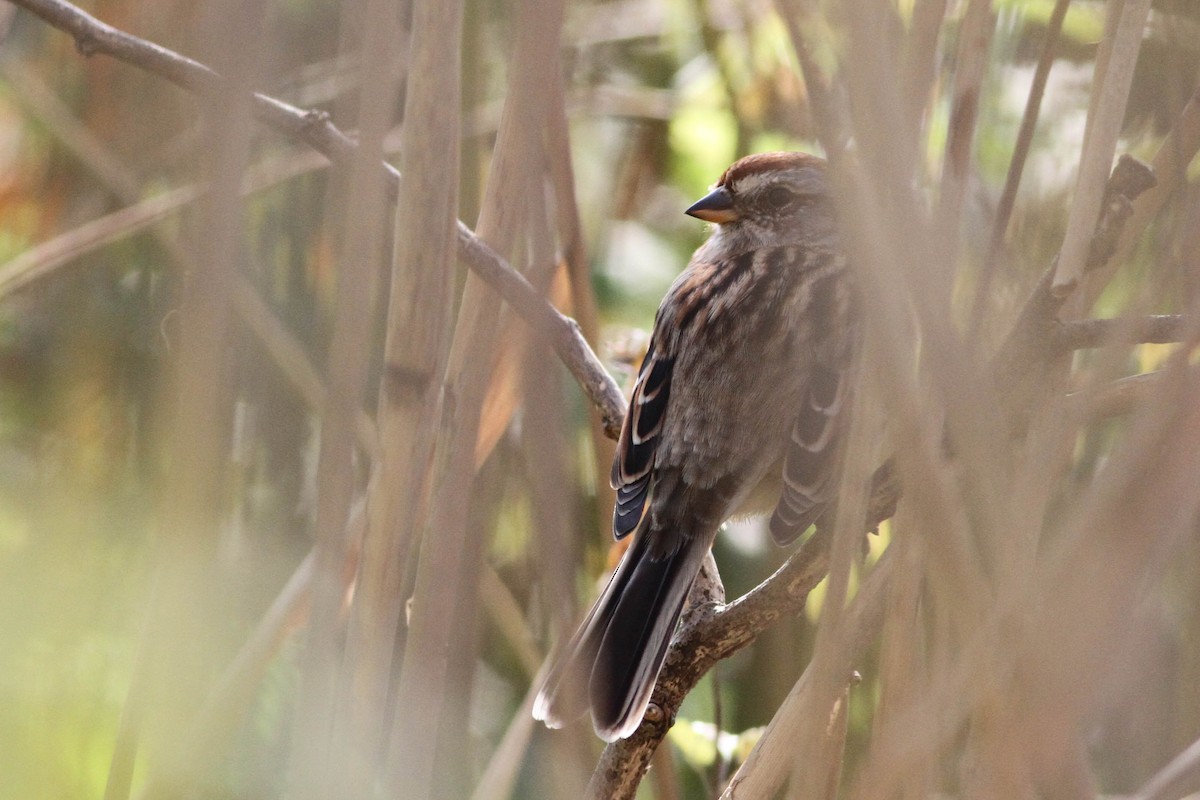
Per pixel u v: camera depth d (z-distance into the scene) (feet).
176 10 29.01
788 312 22.86
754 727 26.22
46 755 20.68
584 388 21.91
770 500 23.58
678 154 33.83
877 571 16.80
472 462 18.42
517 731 21.99
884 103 13.21
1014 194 15.94
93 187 32.12
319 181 27.81
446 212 17.07
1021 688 13.37
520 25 18.22
